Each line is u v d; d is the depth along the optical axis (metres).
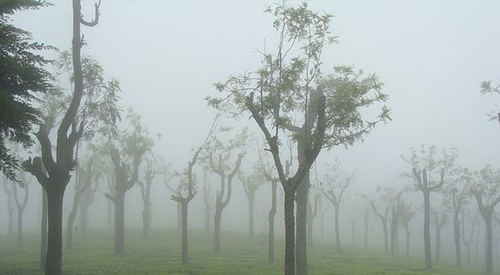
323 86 24.20
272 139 18.52
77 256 35.06
